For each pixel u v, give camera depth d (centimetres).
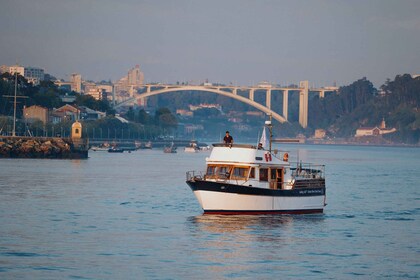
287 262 9681
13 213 13338
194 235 11181
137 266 9312
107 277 8812
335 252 10338
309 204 13200
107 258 9675
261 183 12581
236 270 9238
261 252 10169
